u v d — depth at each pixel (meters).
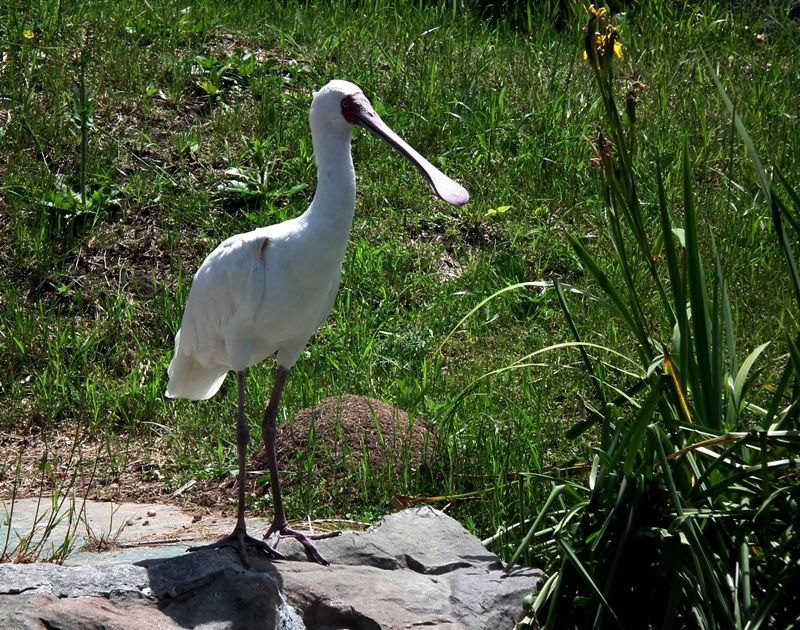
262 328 6.30
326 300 6.48
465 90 13.26
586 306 10.18
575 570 5.67
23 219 10.66
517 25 16.53
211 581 5.32
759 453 5.82
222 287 6.29
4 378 9.34
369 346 9.48
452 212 11.58
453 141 12.45
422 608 5.53
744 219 11.49
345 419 7.95
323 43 13.98
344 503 7.42
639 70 14.64
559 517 6.18
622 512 5.71
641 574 5.66
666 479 5.42
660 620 5.59
